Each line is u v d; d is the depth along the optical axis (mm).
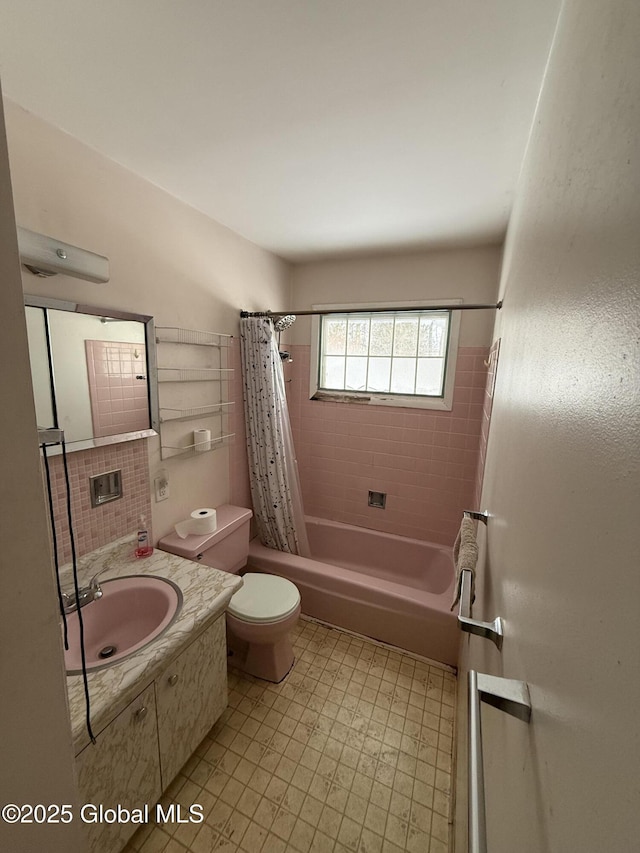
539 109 980
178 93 1040
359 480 2812
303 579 2232
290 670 1858
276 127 1193
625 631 234
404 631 1997
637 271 254
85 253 1210
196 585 1372
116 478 1512
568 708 329
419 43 857
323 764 1406
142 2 762
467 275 2330
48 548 427
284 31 832
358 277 2609
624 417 262
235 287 2172
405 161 1375
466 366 2385
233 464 2305
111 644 1285
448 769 1400
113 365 1449
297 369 2889
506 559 733
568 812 298
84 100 1073
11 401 379
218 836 1188
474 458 2451
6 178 360
